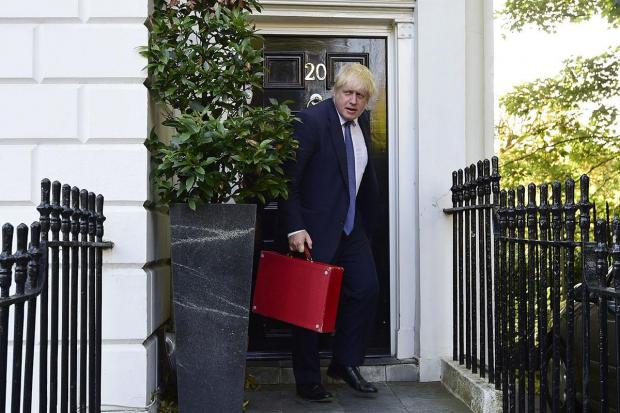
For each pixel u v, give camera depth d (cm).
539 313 371
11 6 425
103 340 419
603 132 830
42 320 290
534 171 848
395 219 571
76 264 336
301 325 443
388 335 572
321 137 471
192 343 411
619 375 270
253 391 517
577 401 424
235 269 412
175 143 404
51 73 426
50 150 425
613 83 825
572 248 330
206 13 445
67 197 326
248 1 459
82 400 344
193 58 430
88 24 429
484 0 573
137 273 422
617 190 832
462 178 516
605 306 289
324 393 483
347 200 476
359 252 484
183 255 412
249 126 415
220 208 413
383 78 578
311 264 444
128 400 418
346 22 569
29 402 264
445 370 528
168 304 530
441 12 555
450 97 554
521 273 394
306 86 575
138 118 427
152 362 443
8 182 425
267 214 566
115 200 425
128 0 428
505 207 424
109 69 427
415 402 484
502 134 856
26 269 247
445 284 548
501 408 433
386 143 577
